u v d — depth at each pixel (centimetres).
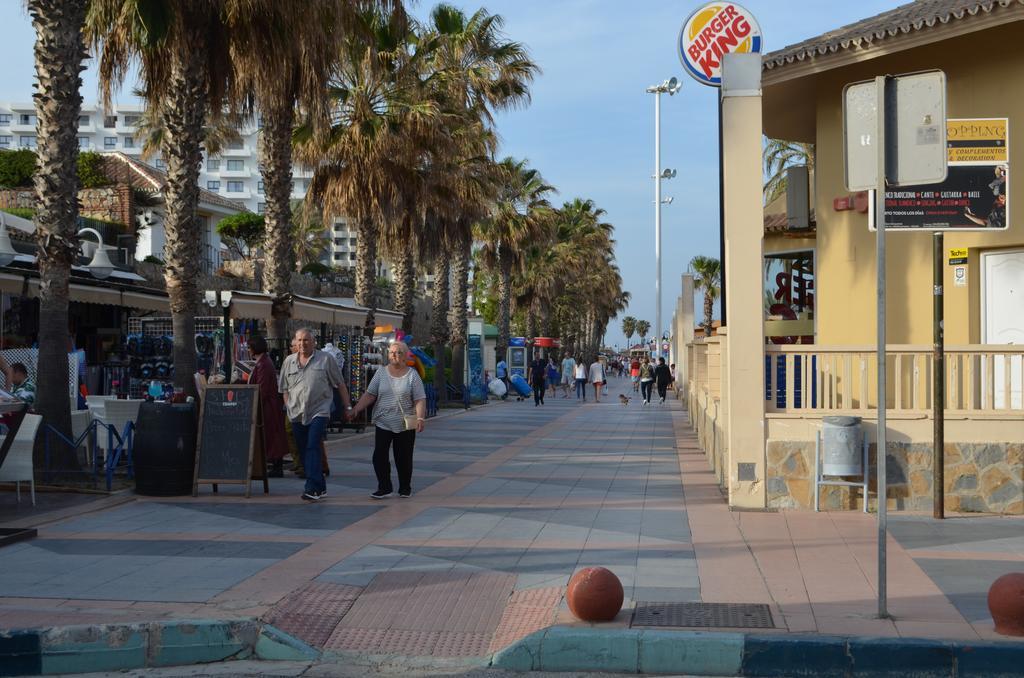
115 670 570
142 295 1745
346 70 2297
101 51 1402
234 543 851
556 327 7662
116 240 3036
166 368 1741
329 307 1911
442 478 1314
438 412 3008
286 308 1727
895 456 1020
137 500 1097
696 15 1492
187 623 584
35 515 984
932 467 1016
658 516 992
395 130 2380
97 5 1329
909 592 665
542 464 1495
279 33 1430
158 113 1565
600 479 1303
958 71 1286
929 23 1191
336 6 1493
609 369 9819
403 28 1708
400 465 1127
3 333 1950
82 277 1733
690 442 1922
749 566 753
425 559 784
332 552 812
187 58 1359
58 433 1137
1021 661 527
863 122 630
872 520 967
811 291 2023
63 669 567
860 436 1008
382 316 2378
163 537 880
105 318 2359
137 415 1202
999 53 1245
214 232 4775
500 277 4453
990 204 979
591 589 590
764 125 1703
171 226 1370
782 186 3566
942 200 984
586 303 7925
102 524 948
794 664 542
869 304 1398
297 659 580
